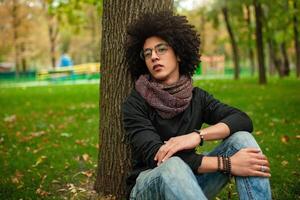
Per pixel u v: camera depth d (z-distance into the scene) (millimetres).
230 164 3062
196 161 3072
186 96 3348
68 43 55156
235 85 19016
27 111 11977
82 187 4875
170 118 3352
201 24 40312
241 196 3080
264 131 7684
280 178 5012
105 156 4309
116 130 4184
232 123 3291
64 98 15500
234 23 29844
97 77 37344
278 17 21938
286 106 10750
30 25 38031
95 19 38844
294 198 4418
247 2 20219
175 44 3387
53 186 5055
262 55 19828
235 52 26531
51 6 11641
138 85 3404
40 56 46719
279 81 21984
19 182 5207
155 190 2957
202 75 41531
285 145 6551
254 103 11625
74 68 37938
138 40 3461
